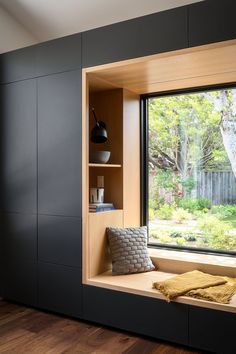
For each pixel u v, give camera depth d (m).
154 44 2.47
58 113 2.93
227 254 3.07
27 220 3.12
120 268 2.87
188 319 2.33
